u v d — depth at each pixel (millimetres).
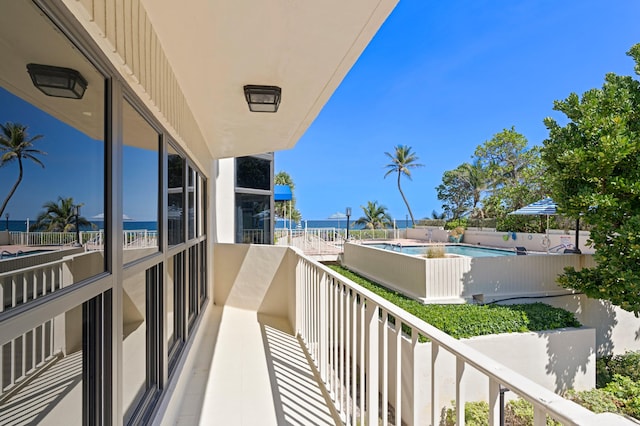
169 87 2143
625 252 6254
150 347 1860
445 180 28078
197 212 3709
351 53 2082
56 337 976
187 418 2203
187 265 2898
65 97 994
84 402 1115
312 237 14492
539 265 7566
